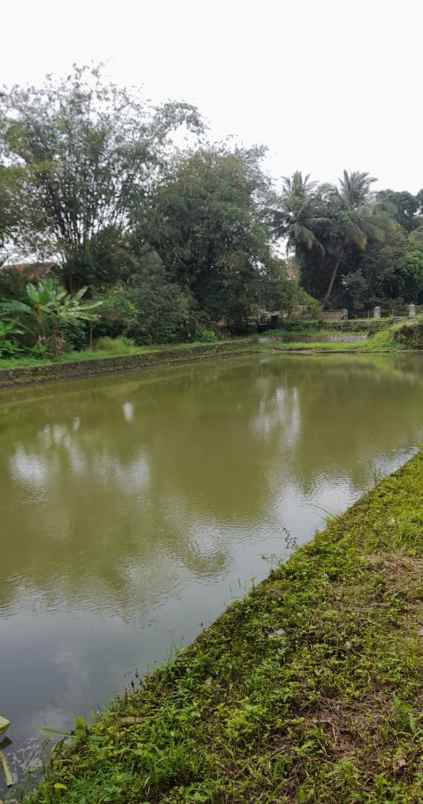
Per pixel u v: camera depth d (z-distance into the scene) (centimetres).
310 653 197
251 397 941
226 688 186
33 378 1162
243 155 2236
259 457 533
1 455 570
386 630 208
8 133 1309
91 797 146
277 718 167
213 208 1856
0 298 1302
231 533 350
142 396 982
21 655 232
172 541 341
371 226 2670
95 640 241
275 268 2156
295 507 394
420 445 541
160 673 201
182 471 493
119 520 379
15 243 1419
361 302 2842
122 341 1614
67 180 1545
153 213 1773
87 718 192
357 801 137
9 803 157
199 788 144
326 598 235
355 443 577
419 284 2980
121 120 1623
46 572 307
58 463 533
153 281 1761
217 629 222
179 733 165
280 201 2620
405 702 169
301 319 2588
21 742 184
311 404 841
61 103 1532
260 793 142
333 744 156
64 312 1304
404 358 1636
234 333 2353
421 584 240
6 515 396
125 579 295
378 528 307
